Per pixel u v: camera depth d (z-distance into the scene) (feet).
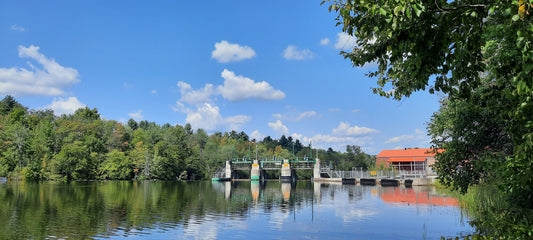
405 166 301.63
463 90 26.32
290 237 51.37
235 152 447.83
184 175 372.79
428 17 20.97
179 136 417.90
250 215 73.77
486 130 45.70
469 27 21.53
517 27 18.67
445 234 51.78
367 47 26.76
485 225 37.45
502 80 24.34
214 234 53.26
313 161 338.95
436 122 54.85
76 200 100.22
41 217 66.74
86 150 282.56
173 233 53.57
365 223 62.18
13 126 274.16
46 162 250.16
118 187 178.09
